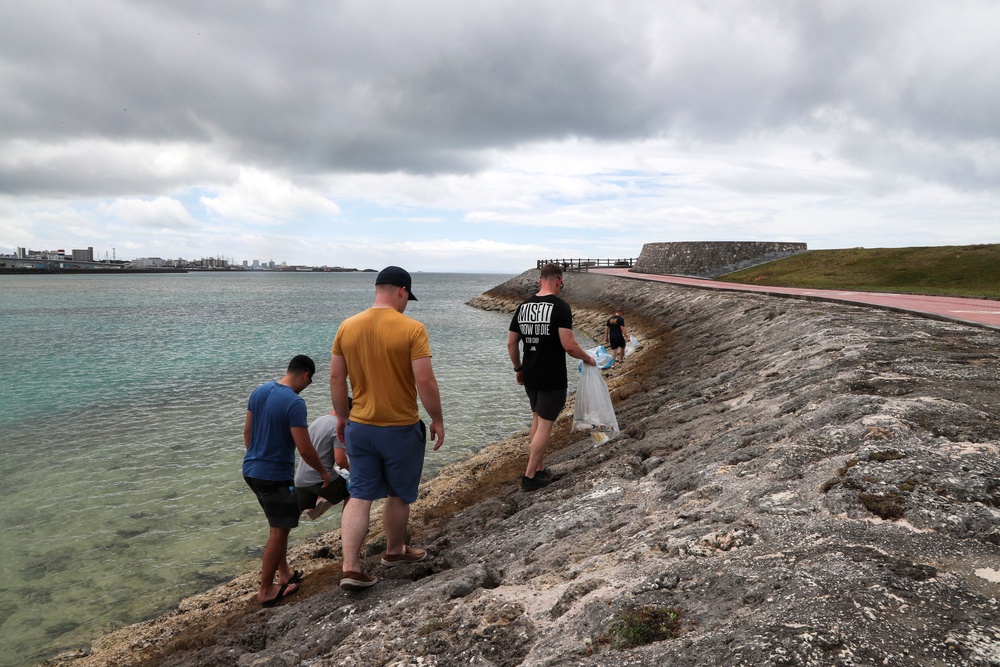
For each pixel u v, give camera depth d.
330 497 5.64
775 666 2.05
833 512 3.50
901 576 2.60
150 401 16.30
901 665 2.03
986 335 9.90
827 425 5.08
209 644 4.70
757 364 10.45
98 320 44.31
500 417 14.09
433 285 165.88
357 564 4.35
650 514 4.47
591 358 6.85
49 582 6.67
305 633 3.94
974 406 5.15
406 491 4.46
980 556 2.79
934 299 20.31
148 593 6.43
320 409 15.39
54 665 5.17
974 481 3.55
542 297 6.00
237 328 38.56
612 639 2.61
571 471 6.89
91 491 9.38
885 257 41.53
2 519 8.31
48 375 20.55
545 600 3.38
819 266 44.12
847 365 7.54
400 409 4.17
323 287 140.62
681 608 2.76
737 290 27.48
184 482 9.80
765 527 3.47
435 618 3.41
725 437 5.78
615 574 3.39
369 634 3.43
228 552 7.37
